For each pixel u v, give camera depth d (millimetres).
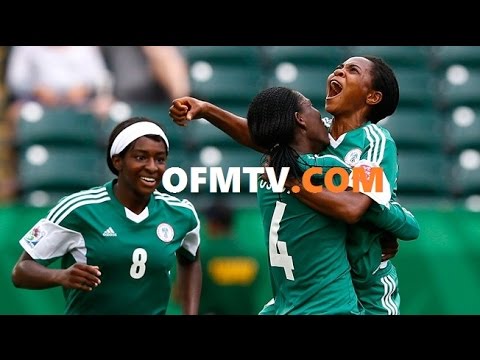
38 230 17047
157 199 17469
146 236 17141
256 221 24250
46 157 31422
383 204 15523
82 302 17188
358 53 37156
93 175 31531
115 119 32781
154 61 34531
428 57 37344
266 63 36719
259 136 16000
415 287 23781
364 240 16141
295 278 16078
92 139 32688
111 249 16938
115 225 17016
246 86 35469
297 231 15930
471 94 35750
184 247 17984
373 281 16516
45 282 16406
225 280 23312
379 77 16375
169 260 17328
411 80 36062
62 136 32531
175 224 17453
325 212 15547
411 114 34656
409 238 16312
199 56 36094
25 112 32875
